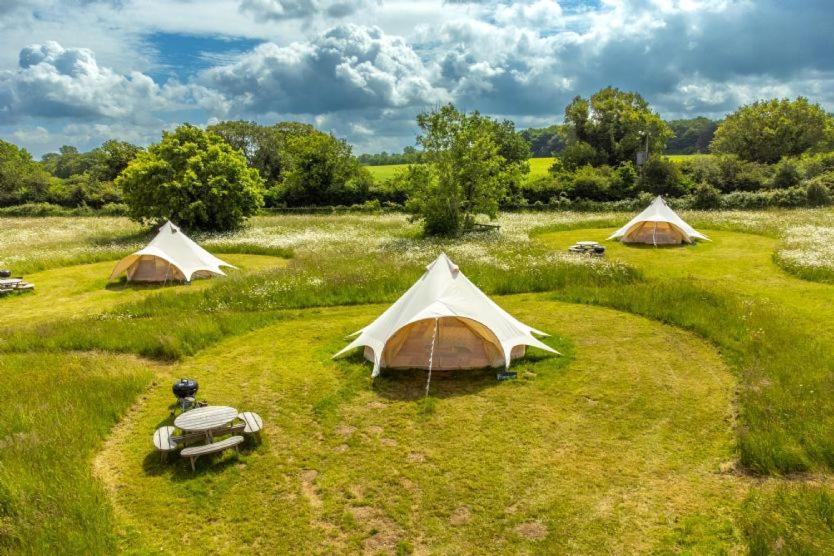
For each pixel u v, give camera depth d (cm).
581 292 1734
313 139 5550
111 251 2739
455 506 740
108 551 663
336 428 963
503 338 1181
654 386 1091
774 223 2992
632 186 4603
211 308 1717
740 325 1335
